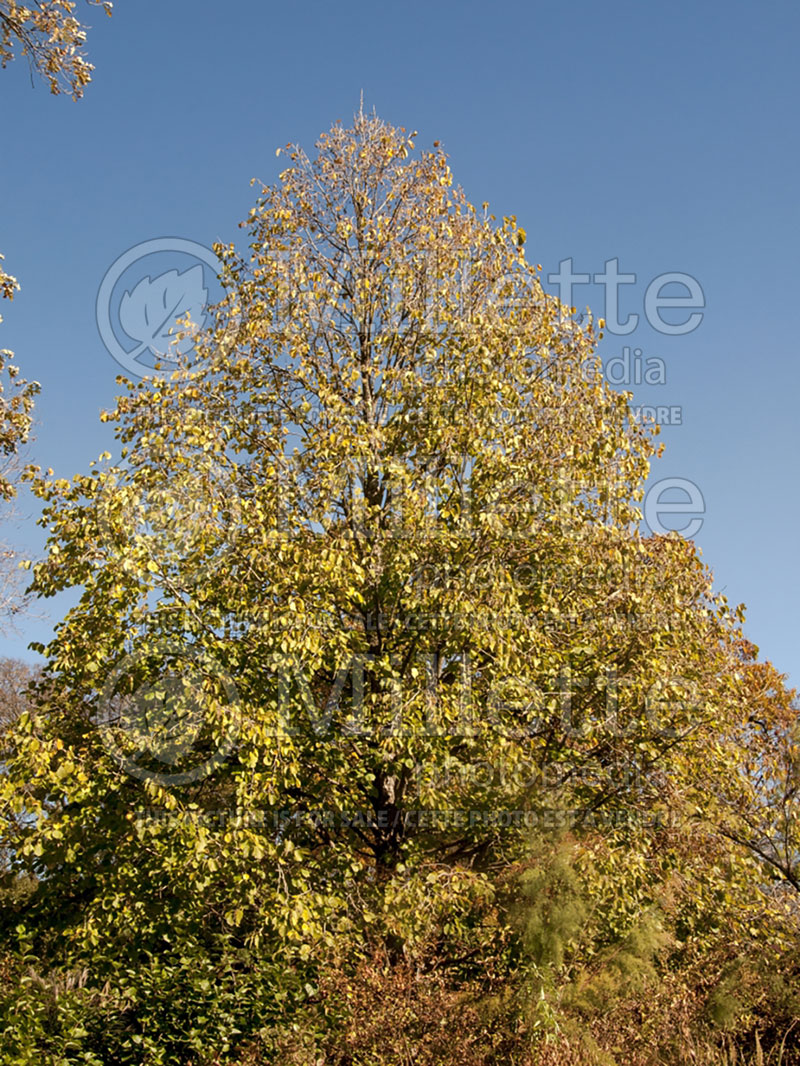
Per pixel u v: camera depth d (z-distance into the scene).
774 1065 8.94
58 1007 7.35
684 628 10.69
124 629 9.79
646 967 8.75
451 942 9.58
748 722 11.84
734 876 9.91
